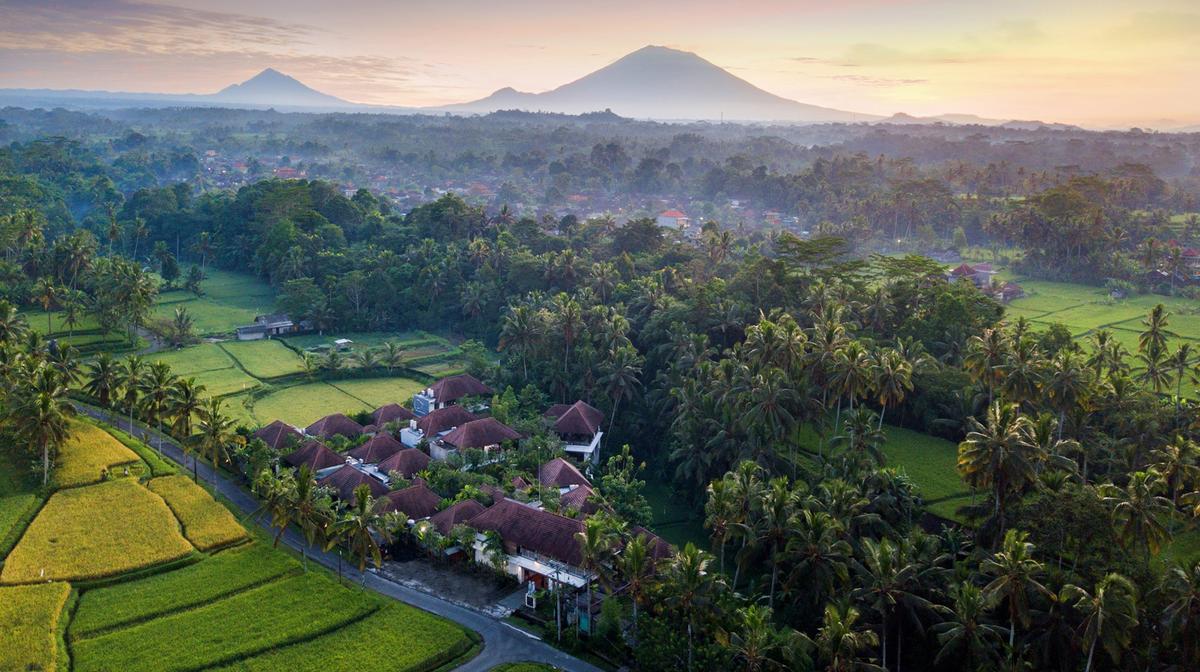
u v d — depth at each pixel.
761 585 83.75
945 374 120.00
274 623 75.25
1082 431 99.56
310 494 83.38
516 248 198.75
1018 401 97.81
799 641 66.56
